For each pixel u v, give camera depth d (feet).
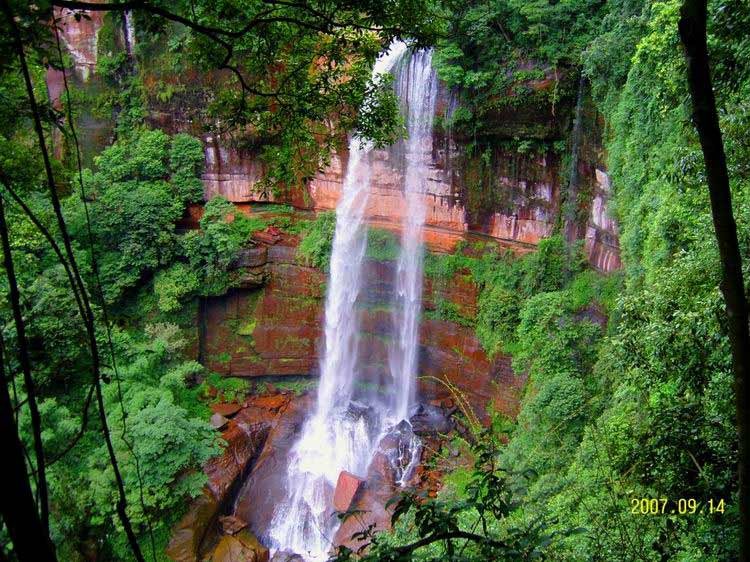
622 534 20.63
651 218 50.44
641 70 52.80
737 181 29.63
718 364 24.76
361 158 91.09
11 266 9.48
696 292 29.50
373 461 78.84
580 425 55.11
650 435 21.43
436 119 80.84
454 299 86.84
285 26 24.54
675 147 44.86
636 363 30.45
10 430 7.79
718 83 24.16
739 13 21.97
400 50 82.64
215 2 22.25
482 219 84.33
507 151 79.20
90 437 58.95
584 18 68.23
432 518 12.77
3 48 14.05
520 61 72.74
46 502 9.08
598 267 68.49
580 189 71.92
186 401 87.40
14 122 24.98
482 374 83.25
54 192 10.25
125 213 86.07
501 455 60.70
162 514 63.05
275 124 27.14
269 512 75.36
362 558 12.39
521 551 11.84
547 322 66.80
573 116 71.67
